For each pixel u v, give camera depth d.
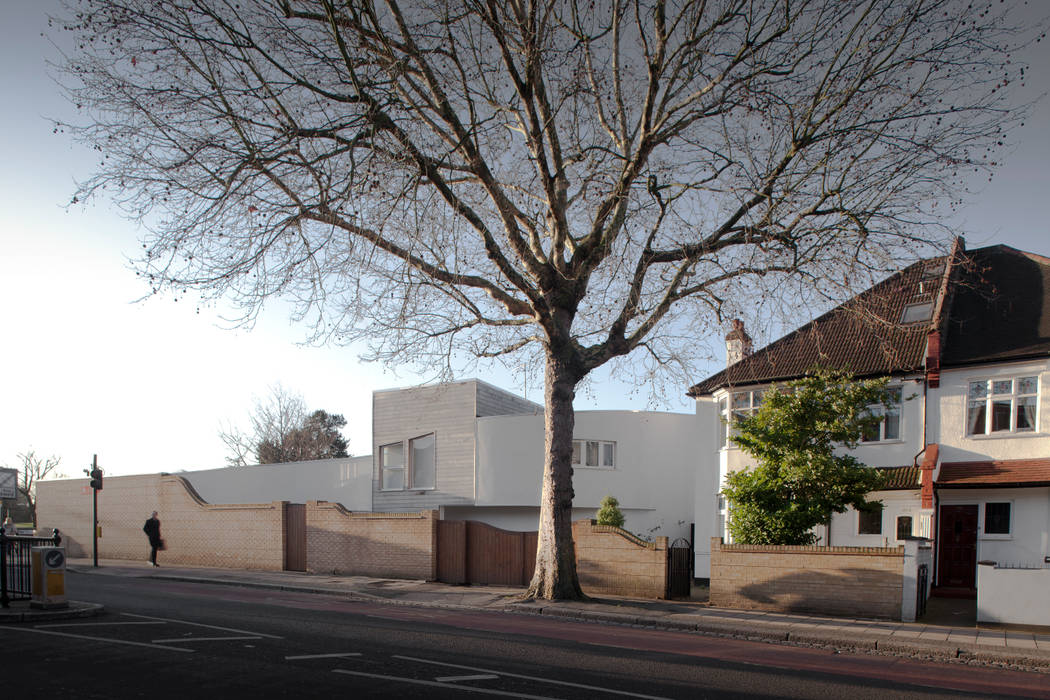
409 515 21.70
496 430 28.03
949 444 20.02
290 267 13.27
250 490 34.81
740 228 16.31
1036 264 22.27
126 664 8.90
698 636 13.52
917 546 15.05
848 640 12.86
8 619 12.06
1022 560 18.47
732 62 14.76
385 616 14.61
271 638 11.08
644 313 17.62
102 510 30.69
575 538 19.11
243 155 13.18
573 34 15.45
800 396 17.02
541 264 16.41
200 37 12.65
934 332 20.41
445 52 14.44
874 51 14.15
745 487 17.17
